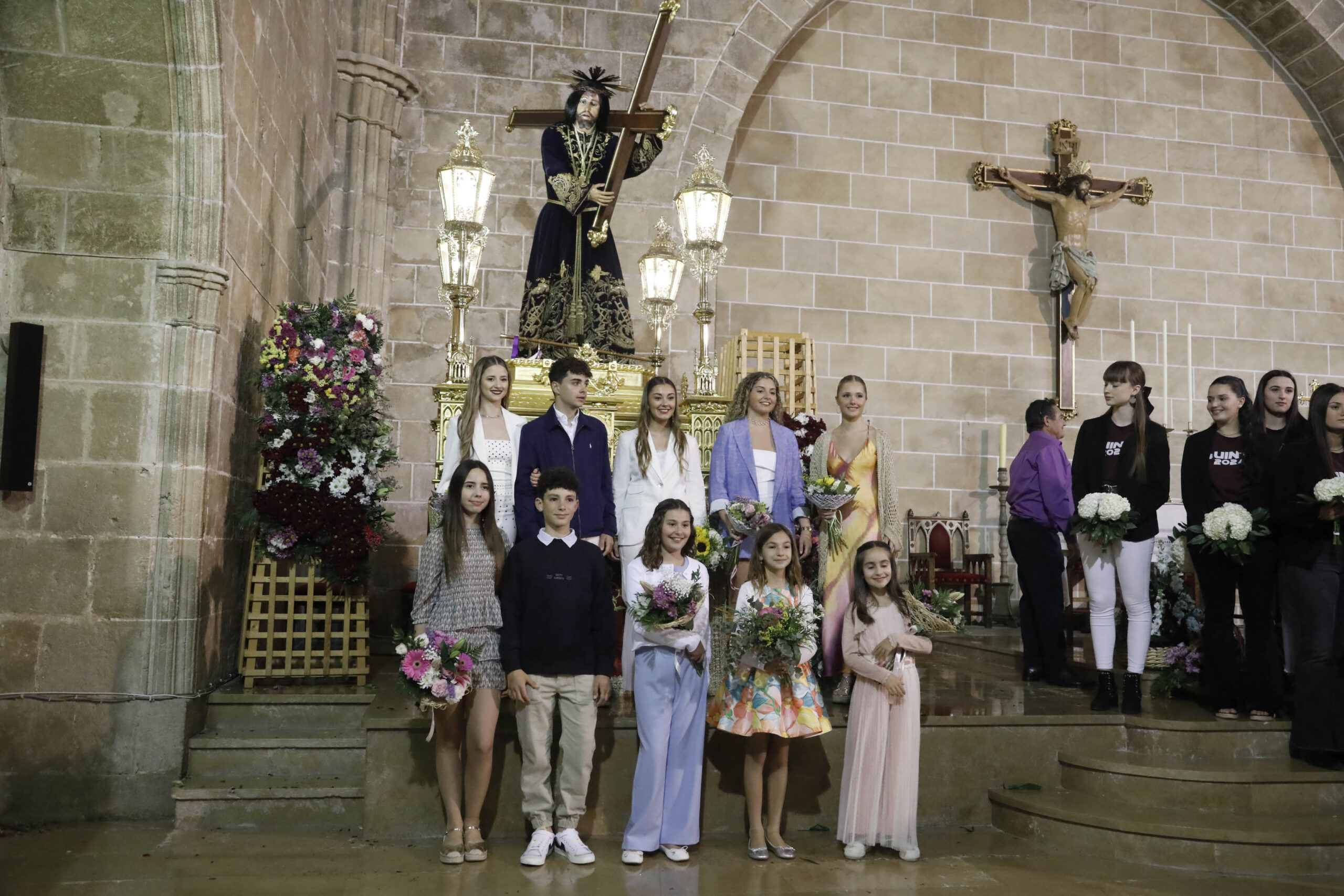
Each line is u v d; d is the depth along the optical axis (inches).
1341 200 458.9
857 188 424.2
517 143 380.2
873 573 177.5
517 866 164.9
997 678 265.1
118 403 195.0
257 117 232.4
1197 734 197.6
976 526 423.2
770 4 401.7
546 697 167.3
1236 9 452.1
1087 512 204.7
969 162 434.9
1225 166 454.9
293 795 189.0
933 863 171.5
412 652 157.2
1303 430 204.4
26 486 187.6
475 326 372.5
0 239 191.3
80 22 185.5
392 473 362.0
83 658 191.6
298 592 235.0
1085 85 446.9
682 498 196.1
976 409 427.2
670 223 386.0
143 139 195.3
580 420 192.9
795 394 389.1
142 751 191.2
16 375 186.7
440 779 167.5
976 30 439.2
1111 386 216.5
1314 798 183.9
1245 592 205.9
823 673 199.0
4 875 158.9
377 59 355.9
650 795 169.0
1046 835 183.0
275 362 226.7
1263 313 452.1
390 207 370.0
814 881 160.9
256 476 243.4
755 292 411.2
